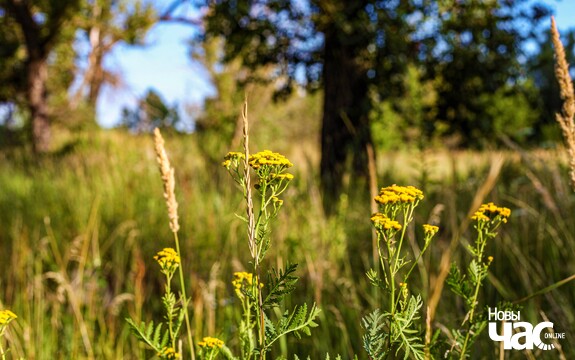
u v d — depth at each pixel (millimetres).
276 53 8641
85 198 5375
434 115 8484
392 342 1411
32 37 14648
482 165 5348
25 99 15039
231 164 1389
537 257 3350
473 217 1572
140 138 8883
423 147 5215
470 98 8469
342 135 7633
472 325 1562
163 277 3676
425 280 2662
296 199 4742
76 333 2717
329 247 3855
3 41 15469
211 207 4664
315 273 3229
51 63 17000
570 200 3408
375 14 7602
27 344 2562
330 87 7875
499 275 3178
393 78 7906
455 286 1573
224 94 10922
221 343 1534
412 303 1416
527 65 8297
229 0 8250
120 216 4824
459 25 8203
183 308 1611
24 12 14484
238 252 4055
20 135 14398
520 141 6359
